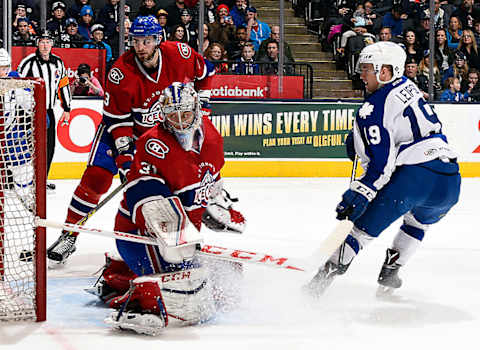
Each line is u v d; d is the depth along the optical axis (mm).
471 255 8625
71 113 15281
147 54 6977
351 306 6172
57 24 16547
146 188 5148
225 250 5312
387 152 5812
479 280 7305
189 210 5445
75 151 15375
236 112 16172
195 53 7484
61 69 13102
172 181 5273
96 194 7875
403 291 6781
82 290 6605
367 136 5863
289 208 12156
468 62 18422
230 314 5793
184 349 4867
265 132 16359
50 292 6508
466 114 17062
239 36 17391
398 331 5438
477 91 18391
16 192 5742
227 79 16359
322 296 6504
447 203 6215
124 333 5234
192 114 5133
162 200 5125
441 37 18016
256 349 4906
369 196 5859
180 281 5371
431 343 5145
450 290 6848
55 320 5562
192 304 5422
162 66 7191
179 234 5066
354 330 5438
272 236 9711
